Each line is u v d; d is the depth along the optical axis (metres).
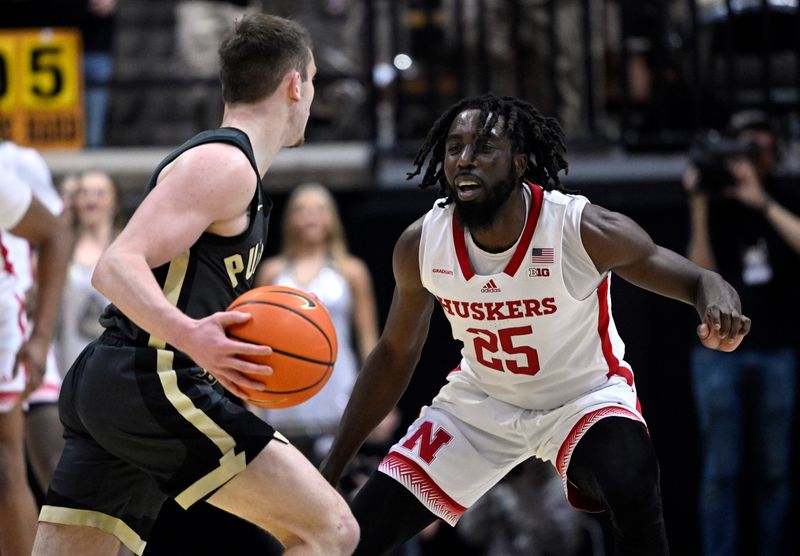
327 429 15.38
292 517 7.98
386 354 9.63
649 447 8.89
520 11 17.80
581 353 9.20
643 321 16.75
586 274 8.80
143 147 18.88
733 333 8.14
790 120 17.92
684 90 17.84
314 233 15.80
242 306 7.76
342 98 18.42
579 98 18.05
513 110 8.73
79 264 15.02
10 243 11.48
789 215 15.52
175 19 19.06
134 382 7.94
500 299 8.86
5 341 10.82
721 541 15.71
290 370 7.66
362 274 16.00
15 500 10.77
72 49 17.56
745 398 15.89
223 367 7.46
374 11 17.61
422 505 9.53
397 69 17.44
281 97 8.38
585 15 17.19
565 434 9.12
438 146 9.12
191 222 7.68
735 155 15.55
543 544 14.99
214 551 16.52
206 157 7.83
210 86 17.64
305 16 18.47
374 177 17.23
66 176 17.38
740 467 15.80
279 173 17.27
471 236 8.82
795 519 16.73
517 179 8.71
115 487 8.43
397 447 9.68
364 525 9.38
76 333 14.94
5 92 17.53
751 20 17.80
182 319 7.42
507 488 15.07
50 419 12.53
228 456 7.93
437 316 16.86
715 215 15.74
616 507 8.61
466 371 9.75
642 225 16.92
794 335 15.74
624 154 17.38
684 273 8.60
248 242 8.16
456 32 17.42
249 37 8.32
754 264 15.69
